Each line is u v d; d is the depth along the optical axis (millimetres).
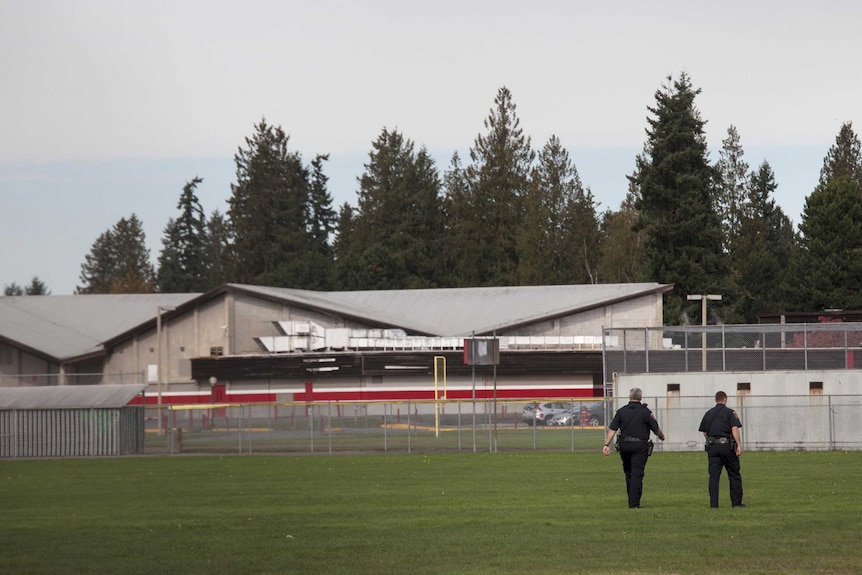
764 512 49906
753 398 104188
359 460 96625
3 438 114562
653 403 106062
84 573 36594
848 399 103312
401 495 62062
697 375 106375
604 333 115938
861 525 45281
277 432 139625
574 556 38625
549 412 161250
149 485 73938
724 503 54031
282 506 57406
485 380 192250
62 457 112625
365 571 36250
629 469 52312
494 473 77812
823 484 64562
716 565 36344
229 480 76625
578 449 107438
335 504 57812
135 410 117000
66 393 117375
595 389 191625
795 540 41281
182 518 52531
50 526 50094
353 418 176000
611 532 44188
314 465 90938
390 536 44344
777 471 75125
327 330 197250
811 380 104688
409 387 193000
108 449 114750
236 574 36031
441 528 46625
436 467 85188
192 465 94750
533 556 38812
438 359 192000
